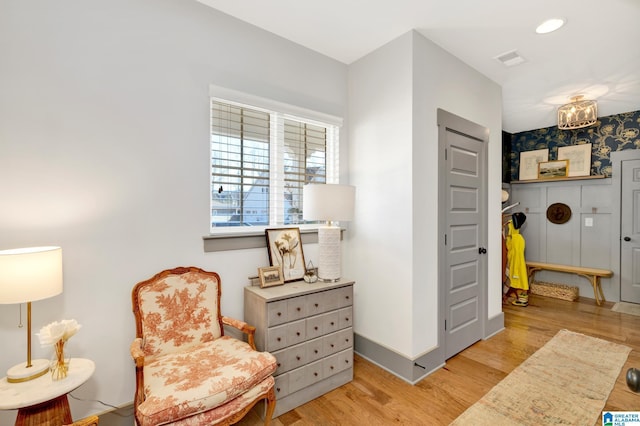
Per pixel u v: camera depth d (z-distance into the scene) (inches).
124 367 69.0
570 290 172.1
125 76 69.2
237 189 90.0
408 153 90.5
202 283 75.7
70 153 63.2
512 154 208.8
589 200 176.9
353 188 88.0
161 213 74.2
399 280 92.8
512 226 167.5
